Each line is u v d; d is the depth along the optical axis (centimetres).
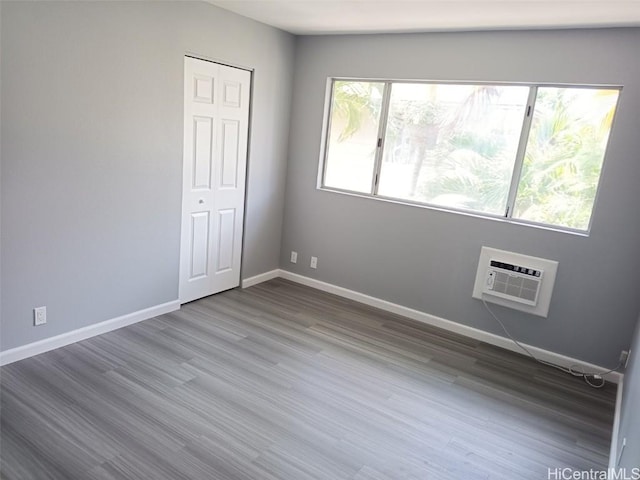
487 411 284
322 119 445
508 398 302
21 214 270
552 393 313
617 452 230
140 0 306
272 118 441
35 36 257
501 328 377
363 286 445
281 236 491
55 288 296
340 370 316
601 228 329
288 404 270
